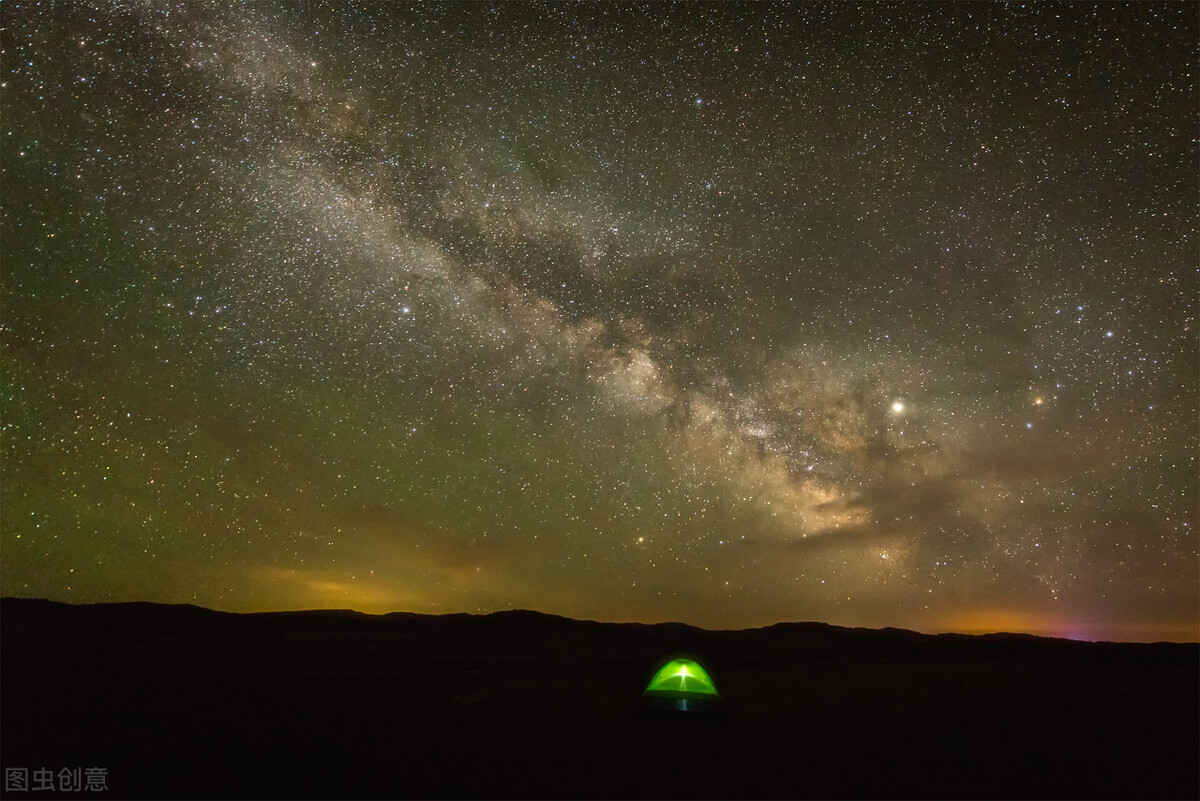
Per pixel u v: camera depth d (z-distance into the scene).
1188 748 4.40
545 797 3.52
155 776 3.63
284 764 3.88
